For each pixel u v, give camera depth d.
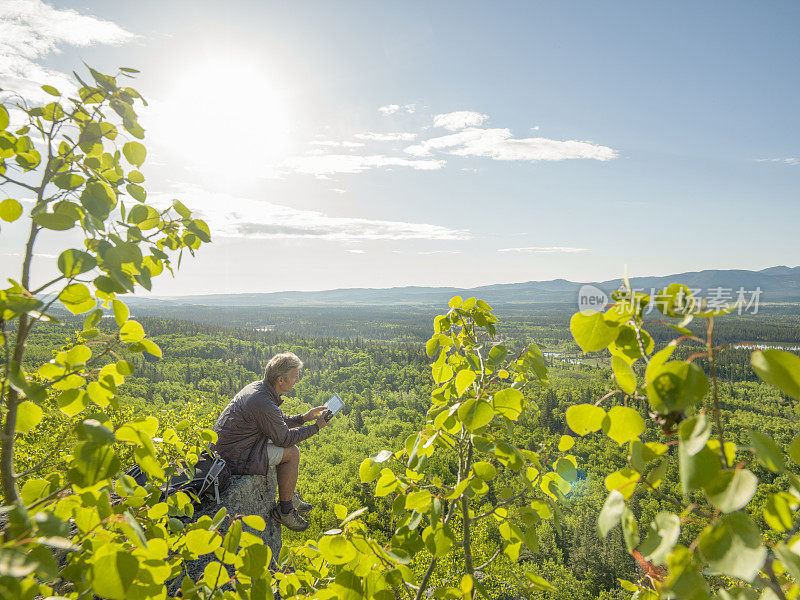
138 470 3.55
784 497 1.00
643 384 1.08
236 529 1.80
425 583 1.96
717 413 0.98
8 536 1.25
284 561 2.60
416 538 1.95
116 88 1.84
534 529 2.10
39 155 1.73
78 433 1.43
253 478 4.45
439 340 2.76
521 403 1.96
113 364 1.79
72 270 1.48
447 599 2.02
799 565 0.92
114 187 1.92
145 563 1.49
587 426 1.16
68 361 1.78
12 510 1.27
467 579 2.02
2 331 1.46
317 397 154.75
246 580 1.86
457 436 2.26
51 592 1.50
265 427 4.44
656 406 1.03
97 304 1.75
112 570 1.33
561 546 65.25
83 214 1.55
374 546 1.81
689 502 1.03
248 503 4.34
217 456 4.17
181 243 2.16
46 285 1.52
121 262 1.60
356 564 1.79
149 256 1.96
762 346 0.96
